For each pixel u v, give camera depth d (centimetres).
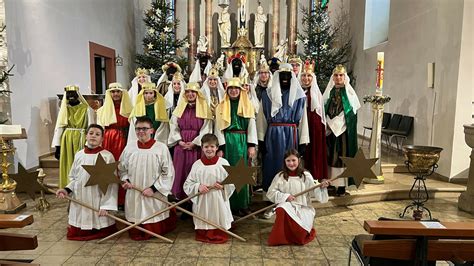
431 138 625
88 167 333
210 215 357
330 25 1095
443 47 595
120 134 418
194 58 1104
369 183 546
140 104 398
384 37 959
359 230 394
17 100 559
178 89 430
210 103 418
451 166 562
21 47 569
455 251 207
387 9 955
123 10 1030
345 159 334
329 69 1022
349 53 1103
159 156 360
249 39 1168
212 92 431
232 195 405
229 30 1099
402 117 729
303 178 366
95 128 358
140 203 359
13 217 219
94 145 360
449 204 498
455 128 558
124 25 1039
